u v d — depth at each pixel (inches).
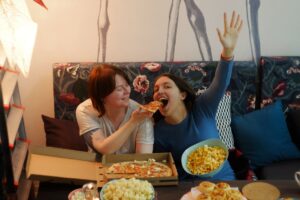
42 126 106.0
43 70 101.7
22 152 90.5
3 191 70.6
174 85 73.6
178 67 95.0
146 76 94.7
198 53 101.3
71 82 93.9
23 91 102.8
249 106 97.3
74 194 55.6
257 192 54.7
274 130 91.6
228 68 71.6
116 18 98.3
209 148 66.7
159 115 76.3
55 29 98.6
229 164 80.0
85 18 98.1
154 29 99.3
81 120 75.5
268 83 96.5
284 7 98.2
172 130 74.9
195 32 99.7
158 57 101.7
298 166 88.0
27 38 64.3
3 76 89.0
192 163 65.2
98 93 72.0
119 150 73.9
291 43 101.2
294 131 94.9
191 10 98.0
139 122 71.0
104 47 100.5
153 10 97.9
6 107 80.6
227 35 70.2
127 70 94.7
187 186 59.4
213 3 97.5
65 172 62.0
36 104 104.0
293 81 96.0
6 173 71.8
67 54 100.8
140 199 52.4
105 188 55.6
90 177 61.1
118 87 71.4
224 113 93.0
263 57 97.2
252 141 91.3
